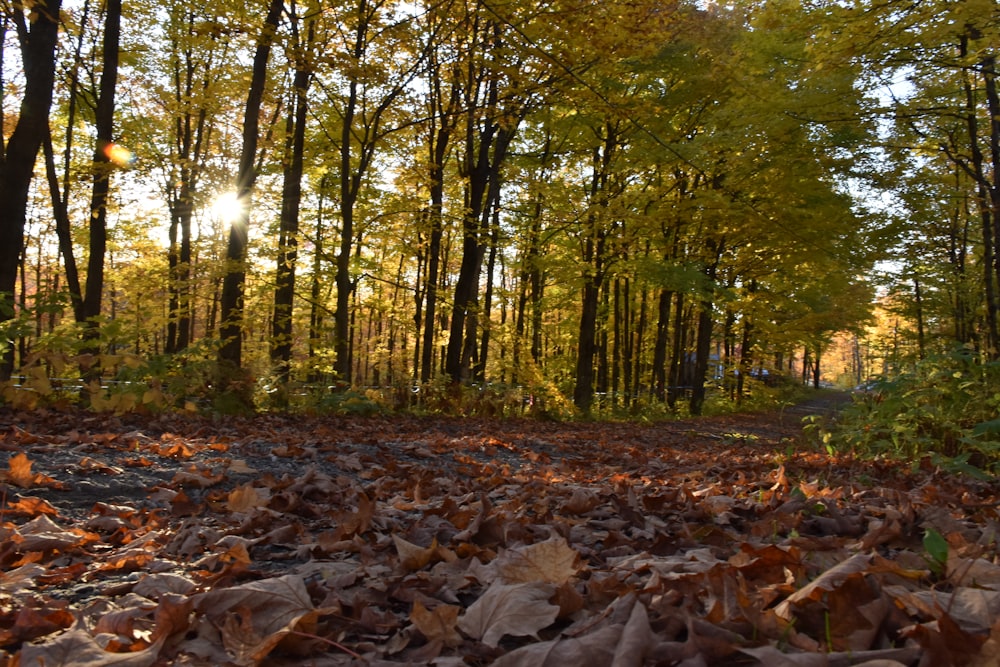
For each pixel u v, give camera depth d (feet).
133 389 25.61
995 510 11.73
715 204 51.06
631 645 4.99
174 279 44.65
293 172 43.50
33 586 7.31
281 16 37.78
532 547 7.50
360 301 74.33
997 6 28.19
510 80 41.68
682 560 8.06
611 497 12.89
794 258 58.03
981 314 67.67
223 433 22.52
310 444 19.62
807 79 36.78
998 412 21.01
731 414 80.02
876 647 5.37
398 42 40.01
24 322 25.27
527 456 23.59
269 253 40.32
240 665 5.43
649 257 60.44
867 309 65.41
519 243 57.88
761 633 5.53
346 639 6.12
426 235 60.08
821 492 13.67
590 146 58.65
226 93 45.85
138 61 52.34
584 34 37.45
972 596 5.93
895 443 20.74
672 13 37.86
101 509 10.54
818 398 130.21
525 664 5.04
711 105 54.95
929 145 43.34
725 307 72.43
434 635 6.01
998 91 37.52
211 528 9.96
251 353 50.67
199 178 44.83
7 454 13.74
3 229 27.68
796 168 49.24
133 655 5.27
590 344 62.59
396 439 24.06
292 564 8.45
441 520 10.16
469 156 51.70
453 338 51.55
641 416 63.00
